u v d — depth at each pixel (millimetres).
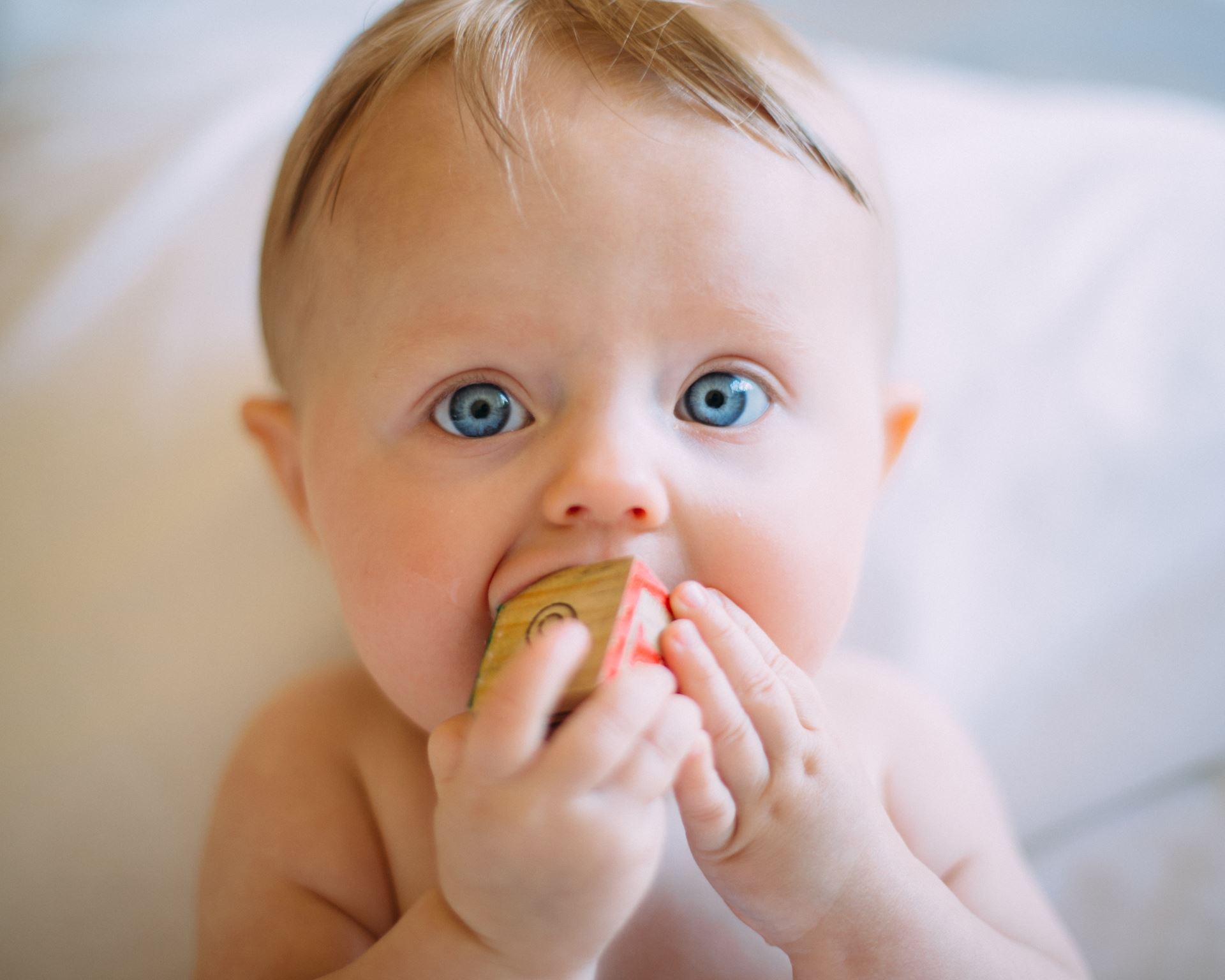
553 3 334
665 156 310
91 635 405
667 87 318
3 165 485
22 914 379
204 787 394
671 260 305
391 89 327
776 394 316
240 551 419
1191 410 448
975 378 455
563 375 306
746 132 319
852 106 367
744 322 310
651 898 349
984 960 328
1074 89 609
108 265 461
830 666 406
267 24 584
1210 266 477
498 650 281
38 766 390
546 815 258
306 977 339
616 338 304
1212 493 436
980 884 371
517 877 261
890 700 399
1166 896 403
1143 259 479
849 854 309
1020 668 430
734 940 350
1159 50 643
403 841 358
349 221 323
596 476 292
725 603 300
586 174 306
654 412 308
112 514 422
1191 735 427
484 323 305
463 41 327
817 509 316
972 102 529
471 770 257
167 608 411
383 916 354
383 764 366
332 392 325
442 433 313
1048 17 649
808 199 323
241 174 482
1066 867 414
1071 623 431
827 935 315
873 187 350
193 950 381
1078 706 428
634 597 277
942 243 478
